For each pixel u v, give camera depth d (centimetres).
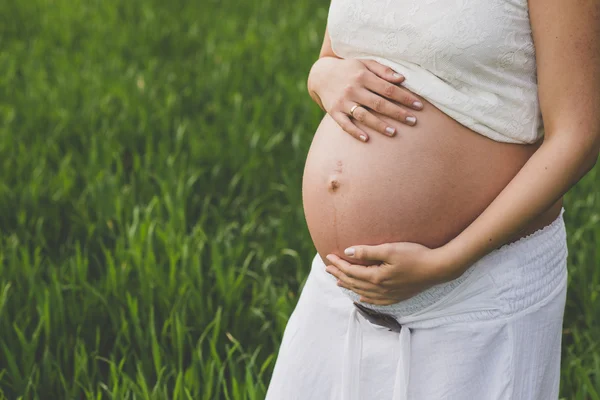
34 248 423
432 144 198
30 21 784
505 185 199
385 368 214
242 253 422
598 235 398
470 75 193
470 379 201
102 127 546
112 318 350
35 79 625
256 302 382
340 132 213
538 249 204
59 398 317
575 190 459
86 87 608
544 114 187
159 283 367
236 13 833
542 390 212
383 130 202
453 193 198
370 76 204
